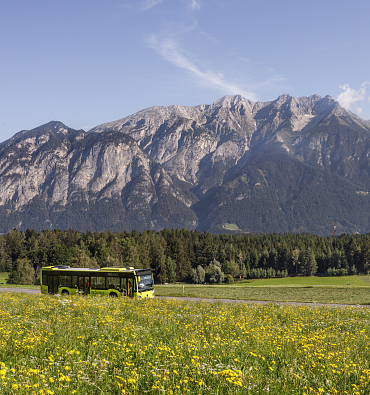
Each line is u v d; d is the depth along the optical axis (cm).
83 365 820
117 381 729
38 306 1934
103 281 3331
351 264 19025
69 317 1538
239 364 878
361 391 727
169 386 706
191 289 5994
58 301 2173
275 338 1183
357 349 1060
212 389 698
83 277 3419
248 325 1455
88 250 15375
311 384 759
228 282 15762
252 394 695
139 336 1173
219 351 993
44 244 18475
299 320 1761
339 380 786
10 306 1936
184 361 874
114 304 2173
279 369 857
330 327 1527
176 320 1598
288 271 19512
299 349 1032
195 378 750
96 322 1430
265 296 4344
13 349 952
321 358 935
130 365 831
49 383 693
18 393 623
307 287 5991
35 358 856
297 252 19225
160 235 19900
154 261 15512
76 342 1064
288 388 734
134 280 3222
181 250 16938
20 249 18525
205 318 1683
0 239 18875
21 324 1336
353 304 3403
